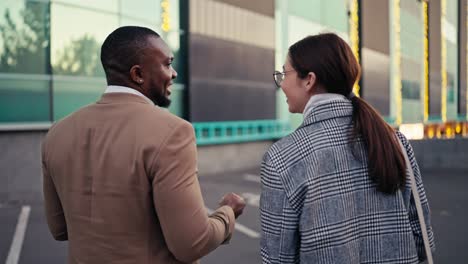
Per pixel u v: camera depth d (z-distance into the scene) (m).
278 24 22.34
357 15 30.67
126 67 1.66
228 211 1.75
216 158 18.02
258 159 20.44
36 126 12.13
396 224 1.68
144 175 1.52
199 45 17.53
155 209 1.54
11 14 12.08
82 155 1.65
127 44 1.64
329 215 1.59
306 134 1.66
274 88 21.62
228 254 6.26
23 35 12.27
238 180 15.51
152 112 1.59
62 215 1.90
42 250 6.83
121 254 1.57
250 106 20.06
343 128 1.66
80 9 13.60
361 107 1.69
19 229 8.30
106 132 1.61
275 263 1.64
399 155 1.65
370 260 1.67
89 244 1.63
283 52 22.72
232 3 19.09
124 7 14.99
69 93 13.30
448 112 48.84
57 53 13.00
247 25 19.94
